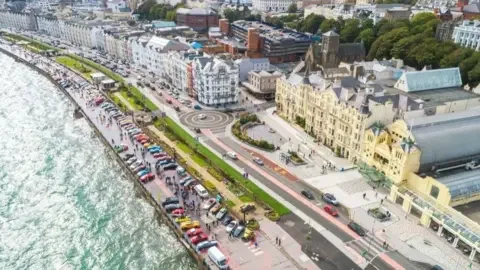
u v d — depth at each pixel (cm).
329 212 12481
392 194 13112
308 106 18412
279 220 12131
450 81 19825
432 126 14300
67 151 17312
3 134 18725
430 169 13288
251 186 13938
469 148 13850
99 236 12200
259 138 18050
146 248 11681
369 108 14825
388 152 13538
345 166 15500
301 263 10369
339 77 19812
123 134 18262
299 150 16900
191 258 11138
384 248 10956
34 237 12112
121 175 15525
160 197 13275
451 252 10812
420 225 11981
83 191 14438
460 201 11962
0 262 11162
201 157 15988
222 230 11694
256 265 10269
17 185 14688
